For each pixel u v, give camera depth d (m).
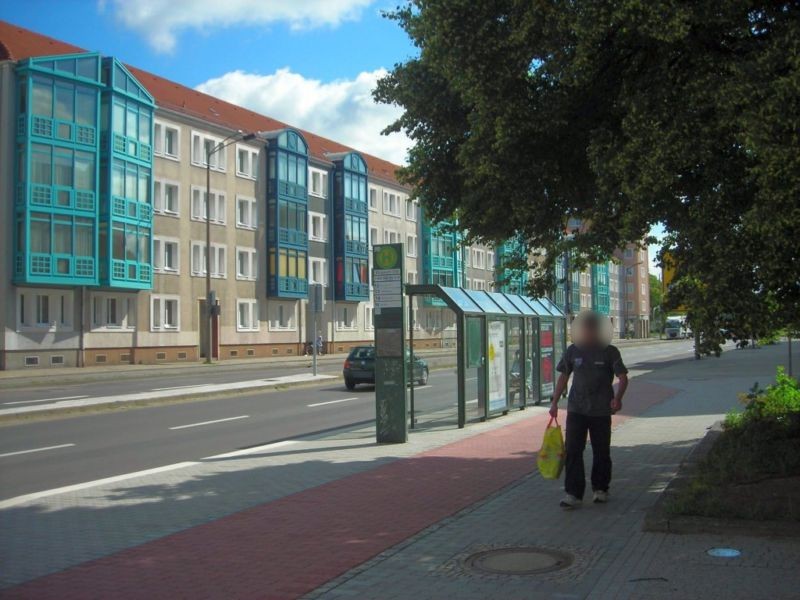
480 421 14.75
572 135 8.14
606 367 7.53
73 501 8.22
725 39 6.86
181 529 6.94
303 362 45.69
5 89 35.53
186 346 45.03
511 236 9.44
